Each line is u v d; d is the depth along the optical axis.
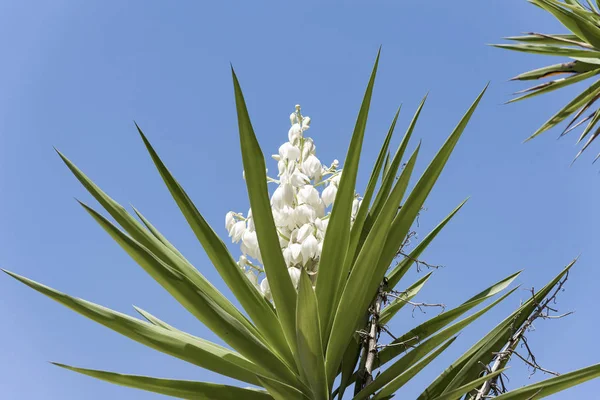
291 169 3.65
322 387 3.41
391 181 3.56
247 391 3.39
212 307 3.36
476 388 3.40
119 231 3.29
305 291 3.18
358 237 3.45
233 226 3.69
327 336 3.44
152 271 3.33
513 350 3.27
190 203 3.36
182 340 3.37
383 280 3.55
